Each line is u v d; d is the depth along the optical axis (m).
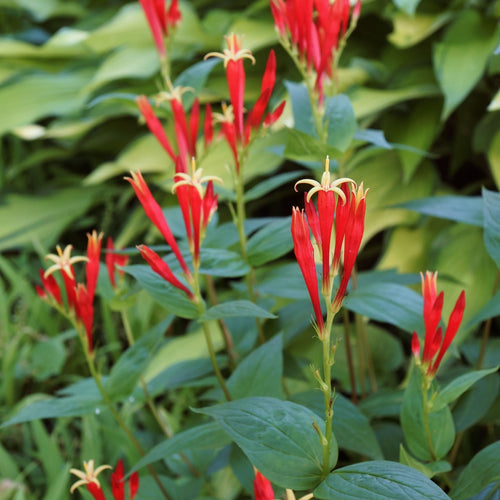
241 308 0.66
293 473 0.63
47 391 1.28
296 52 0.74
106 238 1.57
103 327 1.38
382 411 0.79
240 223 0.73
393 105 1.19
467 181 1.37
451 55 1.07
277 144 1.19
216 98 1.31
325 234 0.60
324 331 0.62
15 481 0.99
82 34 1.61
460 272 1.02
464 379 0.66
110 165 1.37
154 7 0.81
